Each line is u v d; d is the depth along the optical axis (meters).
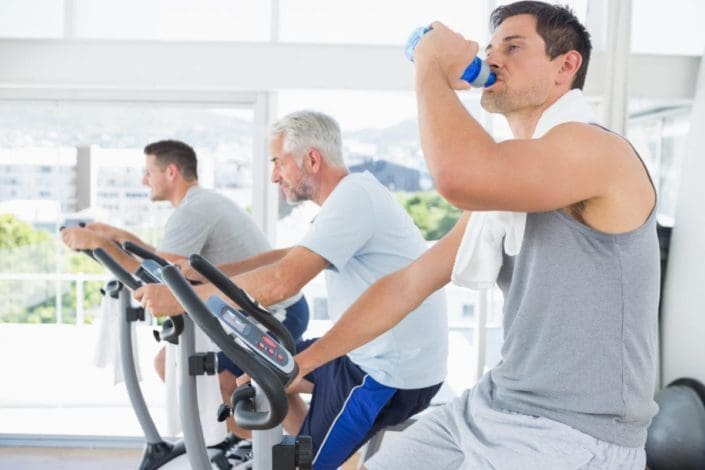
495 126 3.83
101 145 3.83
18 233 3.84
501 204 1.13
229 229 3.08
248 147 3.90
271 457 1.35
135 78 3.61
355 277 2.13
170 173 3.18
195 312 1.21
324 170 2.23
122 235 3.10
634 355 1.23
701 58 3.60
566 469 1.25
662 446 3.06
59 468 3.31
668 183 3.91
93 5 3.70
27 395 3.95
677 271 3.51
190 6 3.74
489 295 4.11
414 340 2.10
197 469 2.11
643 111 3.88
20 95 3.78
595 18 3.63
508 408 1.34
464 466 1.41
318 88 3.64
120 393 4.03
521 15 1.32
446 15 3.81
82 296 3.94
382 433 2.45
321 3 3.77
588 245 1.21
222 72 3.62
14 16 3.66
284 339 1.48
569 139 1.15
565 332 1.23
